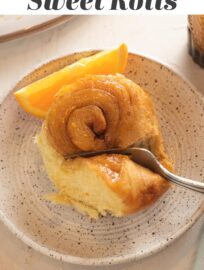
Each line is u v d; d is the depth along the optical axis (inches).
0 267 9.8
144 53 12.0
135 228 9.8
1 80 11.8
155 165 9.8
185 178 10.0
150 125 10.0
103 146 10.0
